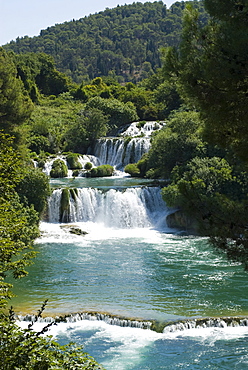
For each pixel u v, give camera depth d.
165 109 95.62
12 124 48.34
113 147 74.19
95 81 144.62
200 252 35.84
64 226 44.06
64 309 24.48
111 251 36.69
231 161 13.88
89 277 30.09
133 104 100.88
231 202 11.75
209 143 13.99
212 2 12.54
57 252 36.25
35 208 42.47
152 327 22.52
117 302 25.56
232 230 11.12
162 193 44.22
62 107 113.00
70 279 29.70
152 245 38.53
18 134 48.09
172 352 20.45
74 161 70.38
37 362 10.52
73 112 104.50
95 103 92.62
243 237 11.04
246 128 12.88
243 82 12.19
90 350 20.67
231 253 11.11
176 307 24.66
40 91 134.38
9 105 47.41
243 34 11.43
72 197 46.56
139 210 47.03
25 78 114.88
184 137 52.12
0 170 16.67
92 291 27.41
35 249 37.03
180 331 22.34
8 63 51.22
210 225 11.34
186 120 52.84
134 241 40.19
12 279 29.67
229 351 20.38
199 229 11.52
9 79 48.25
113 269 31.80
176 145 51.88
